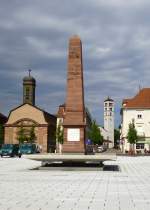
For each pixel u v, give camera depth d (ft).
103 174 84.99
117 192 52.01
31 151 219.82
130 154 265.13
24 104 325.62
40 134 320.50
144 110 324.39
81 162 103.30
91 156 95.81
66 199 45.21
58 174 84.17
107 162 149.48
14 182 65.41
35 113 323.78
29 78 350.64
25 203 41.96
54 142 349.20
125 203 42.19
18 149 216.74
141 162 149.28
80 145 99.81
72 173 87.45
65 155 96.58
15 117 324.80
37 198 45.98
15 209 37.83
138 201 43.75
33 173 86.63
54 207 39.29
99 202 42.91
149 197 47.11
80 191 52.95
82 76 102.12
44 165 103.09
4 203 41.93
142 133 322.75
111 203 42.16
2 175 80.53
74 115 100.42
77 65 101.55
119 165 125.08
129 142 300.81
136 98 331.36
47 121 324.19
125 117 326.85
